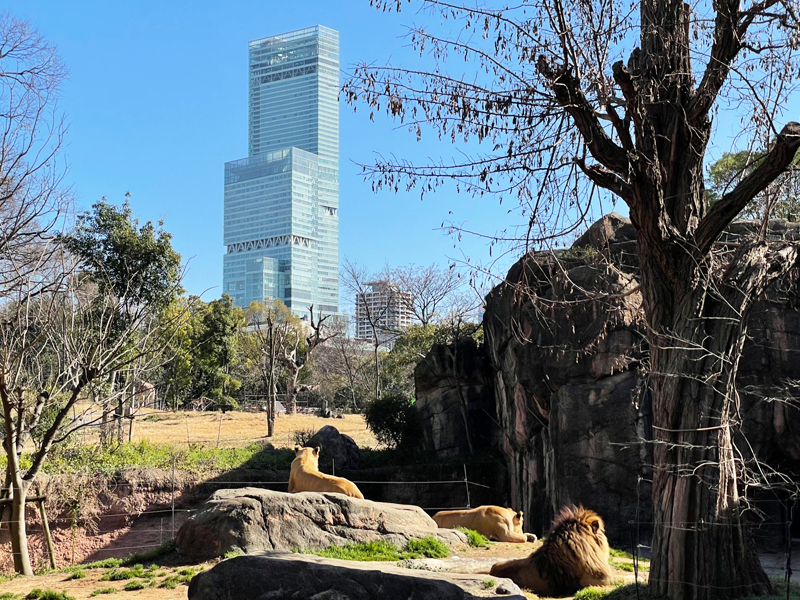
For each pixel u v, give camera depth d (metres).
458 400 28.70
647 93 8.50
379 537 11.84
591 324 18.44
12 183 16.62
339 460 26.64
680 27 8.77
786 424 16.42
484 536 13.75
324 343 65.38
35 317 16.92
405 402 29.19
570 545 8.45
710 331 8.25
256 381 61.03
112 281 24.28
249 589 6.51
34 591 9.17
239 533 11.02
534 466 21.20
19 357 15.19
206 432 37.16
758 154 9.01
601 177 8.68
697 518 7.84
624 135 8.73
